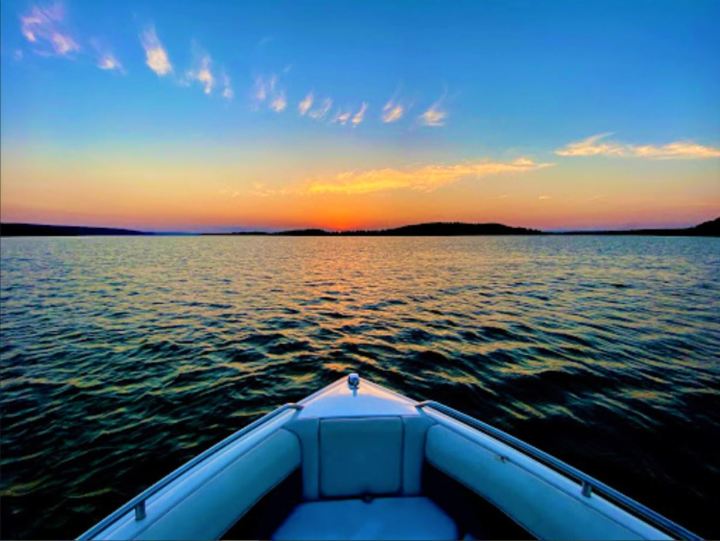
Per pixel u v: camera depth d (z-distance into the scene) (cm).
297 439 241
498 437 234
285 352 791
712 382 615
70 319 1084
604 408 526
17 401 553
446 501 238
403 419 251
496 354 764
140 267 2711
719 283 1778
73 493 363
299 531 219
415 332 945
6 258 3597
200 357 755
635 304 1277
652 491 362
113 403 548
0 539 314
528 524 198
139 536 161
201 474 198
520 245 6519
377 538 216
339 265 2873
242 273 2319
